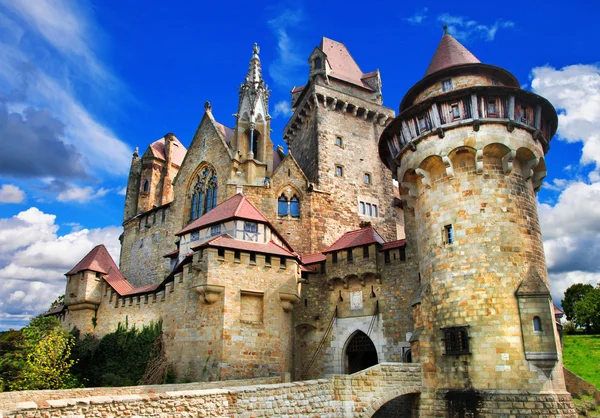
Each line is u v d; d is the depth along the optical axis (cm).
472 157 2875
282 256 3481
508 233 2719
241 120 5300
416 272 3597
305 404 2336
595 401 3016
